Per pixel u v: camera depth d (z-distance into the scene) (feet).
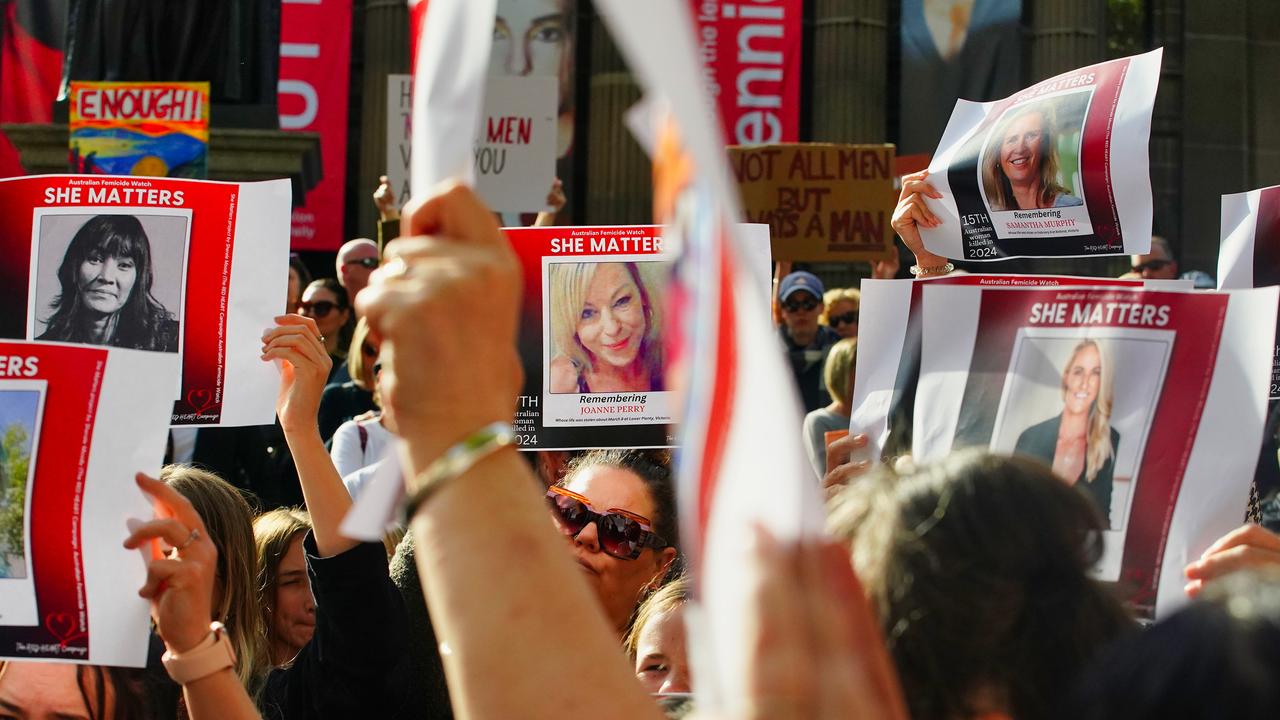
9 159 44.78
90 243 10.84
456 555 3.59
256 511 14.60
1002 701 4.65
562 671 3.54
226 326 10.78
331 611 8.87
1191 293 8.06
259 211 10.93
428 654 9.95
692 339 2.74
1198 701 3.11
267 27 36.37
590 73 64.49
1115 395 8.09
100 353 7.34
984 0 53.78
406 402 3.62
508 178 30.86
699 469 2.70
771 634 2.81
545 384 11.84
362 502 3.69
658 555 11.39
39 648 7.25
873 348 9.32
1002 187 12.50
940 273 12.82
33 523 7.28
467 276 3.60
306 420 9.65
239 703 6.77
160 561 6.78
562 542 3.69
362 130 63.52
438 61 3.51
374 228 62.95
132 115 32.22
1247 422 7.80
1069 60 62.49
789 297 27.66
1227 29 68.39
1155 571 7.80
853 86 62.85
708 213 2.64
